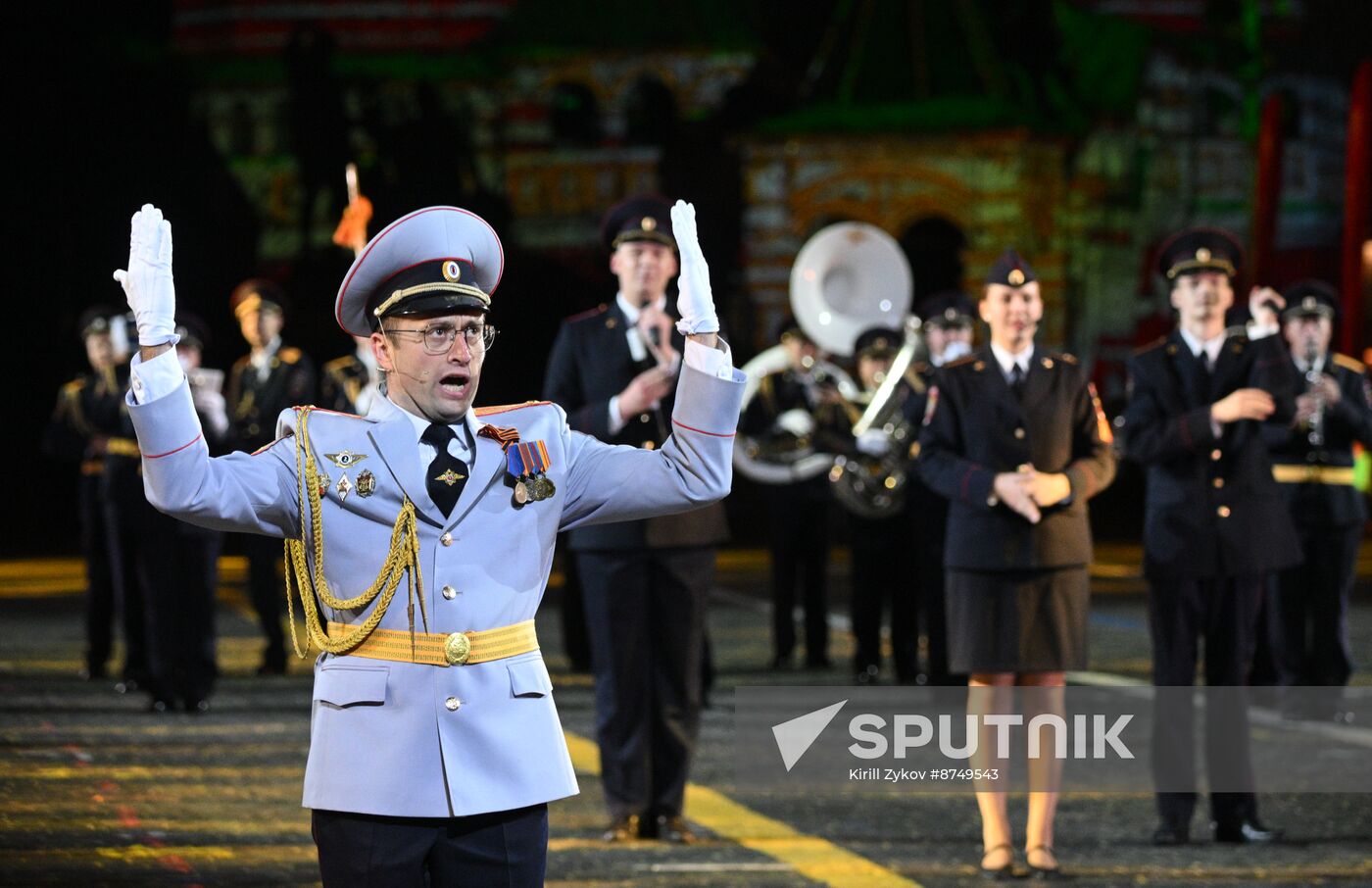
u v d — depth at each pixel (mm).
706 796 33906
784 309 134500
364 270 16109
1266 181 95312
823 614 52938
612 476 16656
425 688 15703
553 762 16000
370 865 15539
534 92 149500
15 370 132250
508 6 152750
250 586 51156
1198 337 31266
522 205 149500
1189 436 30078
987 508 28250
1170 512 30219
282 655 51188
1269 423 30922
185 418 15430
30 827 30188
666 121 150875
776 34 151875
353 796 15523
